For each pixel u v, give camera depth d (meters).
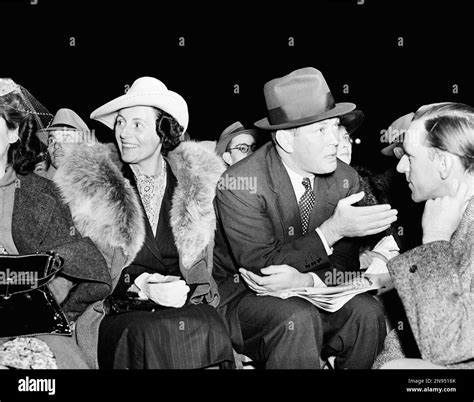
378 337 3.51
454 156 2.85
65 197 3.44
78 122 4.43
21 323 3.07
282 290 3.56
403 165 3.09
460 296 2.59
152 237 3.60
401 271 2.71
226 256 3.85
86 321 3.40
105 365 3.34
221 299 3.77
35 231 3.30
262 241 3.68
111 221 3.47
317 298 3.51
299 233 3.76
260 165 3.77
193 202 3.65
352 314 3.52
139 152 3.55
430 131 2.89
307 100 3.68
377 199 4.06
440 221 2.79
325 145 3.68
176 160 3.72
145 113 3.57
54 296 3.32
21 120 3.28
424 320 2.61
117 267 3.49
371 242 4.08
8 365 3.01
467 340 2.55
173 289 3.43
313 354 3.39
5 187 3.31
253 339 3.56
